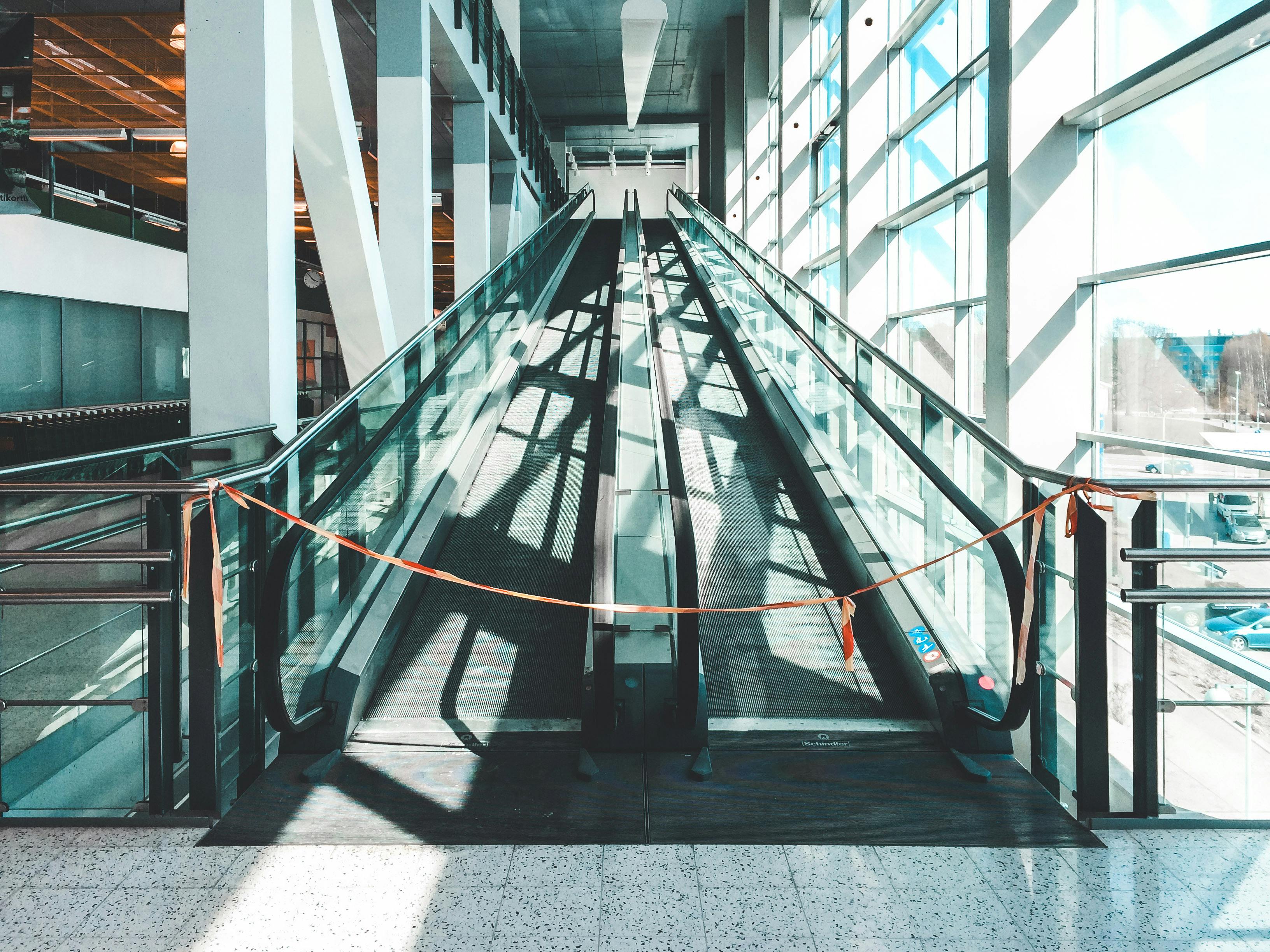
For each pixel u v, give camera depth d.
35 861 2.66
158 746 2.96
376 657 4.03
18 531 5.23
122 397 13.19
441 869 2.61
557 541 5.50
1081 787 2.90
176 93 14.60
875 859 2.66
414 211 11.48
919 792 3.12
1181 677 3.04
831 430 6.95
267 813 2.97
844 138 13.30
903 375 5.30
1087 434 7.37
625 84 15.46
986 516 3.50
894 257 13.01
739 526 5.70
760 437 7.26
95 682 3.94
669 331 10.61
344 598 4.40
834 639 4.46
